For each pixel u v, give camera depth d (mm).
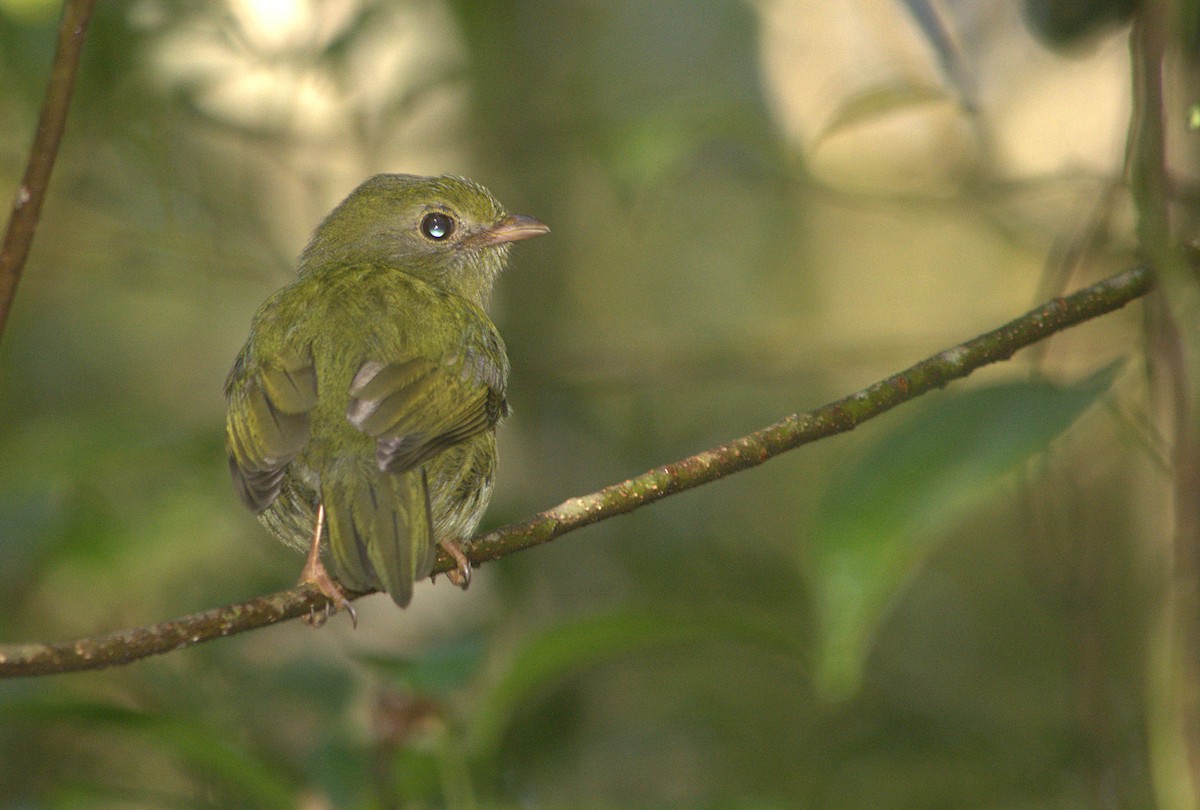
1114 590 11406
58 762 13281
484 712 7008
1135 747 10484
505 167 13953
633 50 14453
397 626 12750
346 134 12297
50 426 11047
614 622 6492
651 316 16719
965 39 12586
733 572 14758
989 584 16578
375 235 9523
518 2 14117
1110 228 8930
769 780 13703
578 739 12805
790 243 17469
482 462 7758
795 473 17125
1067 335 11484
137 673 11445
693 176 14859
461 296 8703
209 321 16453
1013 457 4648
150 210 13555
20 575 11930
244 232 12969
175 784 12977
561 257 15039
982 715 14078
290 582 12555
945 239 17719
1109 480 11516
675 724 13680
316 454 7078
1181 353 5535
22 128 11711
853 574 4625
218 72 11859
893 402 5945
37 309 15914
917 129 13398
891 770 13375
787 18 14391
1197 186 7855
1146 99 5902
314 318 7684
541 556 13672
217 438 11430
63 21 5441
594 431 14102
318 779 8211
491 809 7719
